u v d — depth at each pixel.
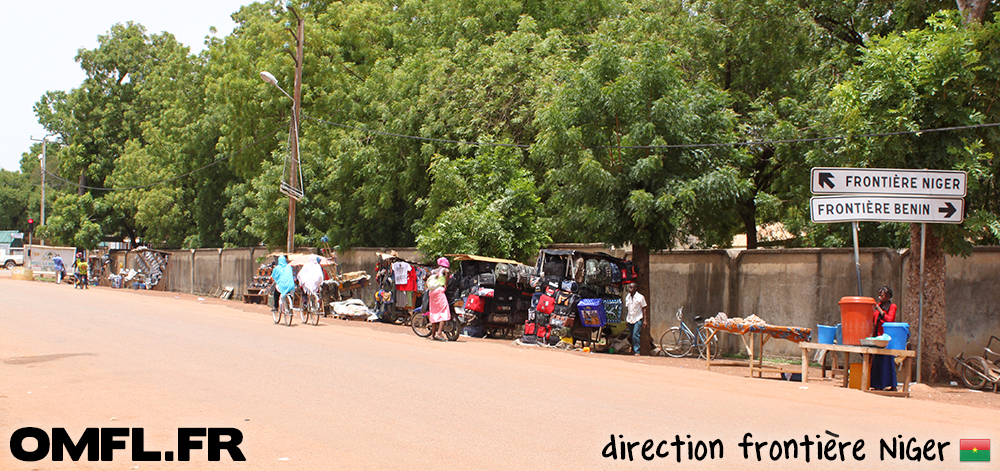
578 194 16.22
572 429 7.03
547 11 26.22
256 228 31.41
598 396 8.93
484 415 7.59
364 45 32.56
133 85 53.56
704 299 17.38
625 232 15.86
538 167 22.06
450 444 6.36
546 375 10.74
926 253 12.66
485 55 23.39
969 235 12.66
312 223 30.14
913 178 11.45
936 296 12.59
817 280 15.16
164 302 26.89
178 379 9.41
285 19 32.41
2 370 10.03
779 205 19.27
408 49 30.06
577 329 16.44
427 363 11.56
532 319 16.77
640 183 15.67
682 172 15.70
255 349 12.58
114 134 53.06
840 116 12.84
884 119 12.17
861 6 19.38
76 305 22.39
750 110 20.45
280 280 18.86
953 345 13.52
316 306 19.38
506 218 20.17
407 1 30.56
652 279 18.66
